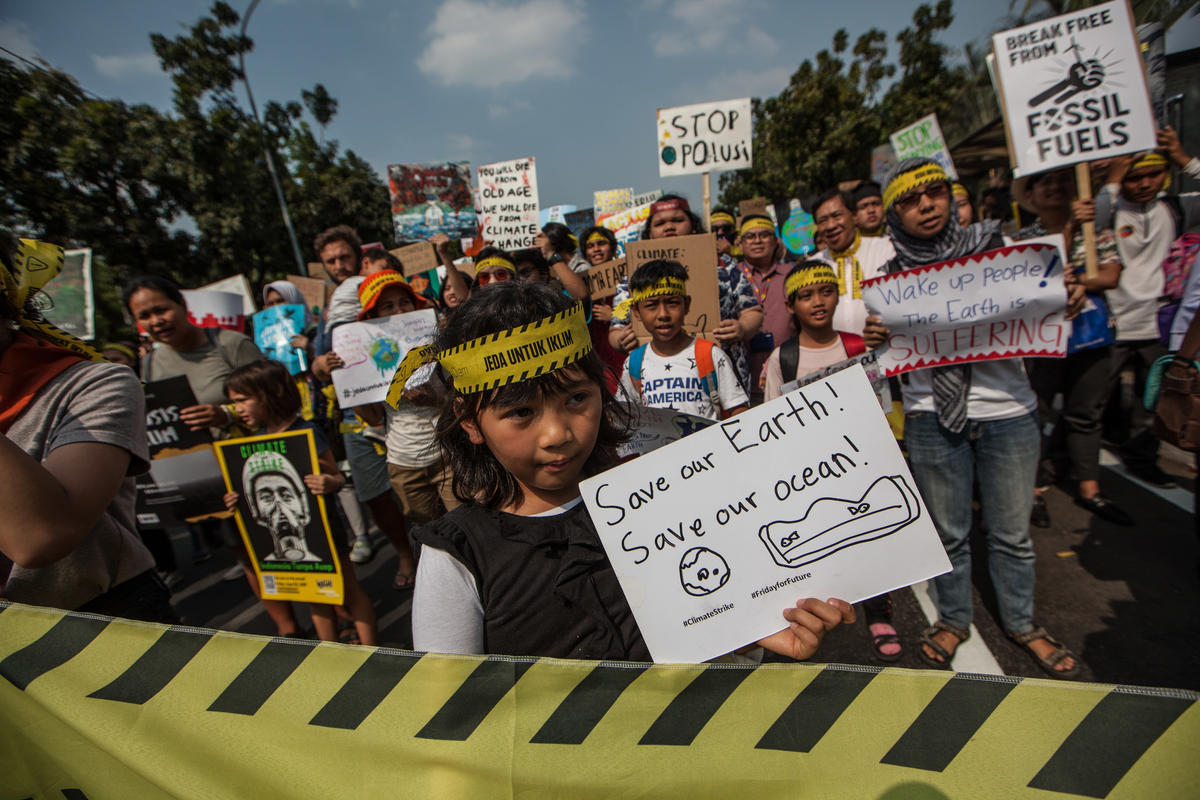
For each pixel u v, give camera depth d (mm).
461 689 916
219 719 982
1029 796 745
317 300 7027
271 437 2615
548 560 1069
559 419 1001
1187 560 3029
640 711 881
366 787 922
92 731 1023
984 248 2391
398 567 4258
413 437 3277
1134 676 2371
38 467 1100
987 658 2557
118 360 4609
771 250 4336
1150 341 3814
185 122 14266
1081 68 2758
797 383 1250
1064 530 3514
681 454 1018
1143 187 3525
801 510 1005
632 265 3580
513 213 6355
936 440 2465
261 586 2781
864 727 815
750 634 1005
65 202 12359
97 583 1472
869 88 17094
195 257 14883
